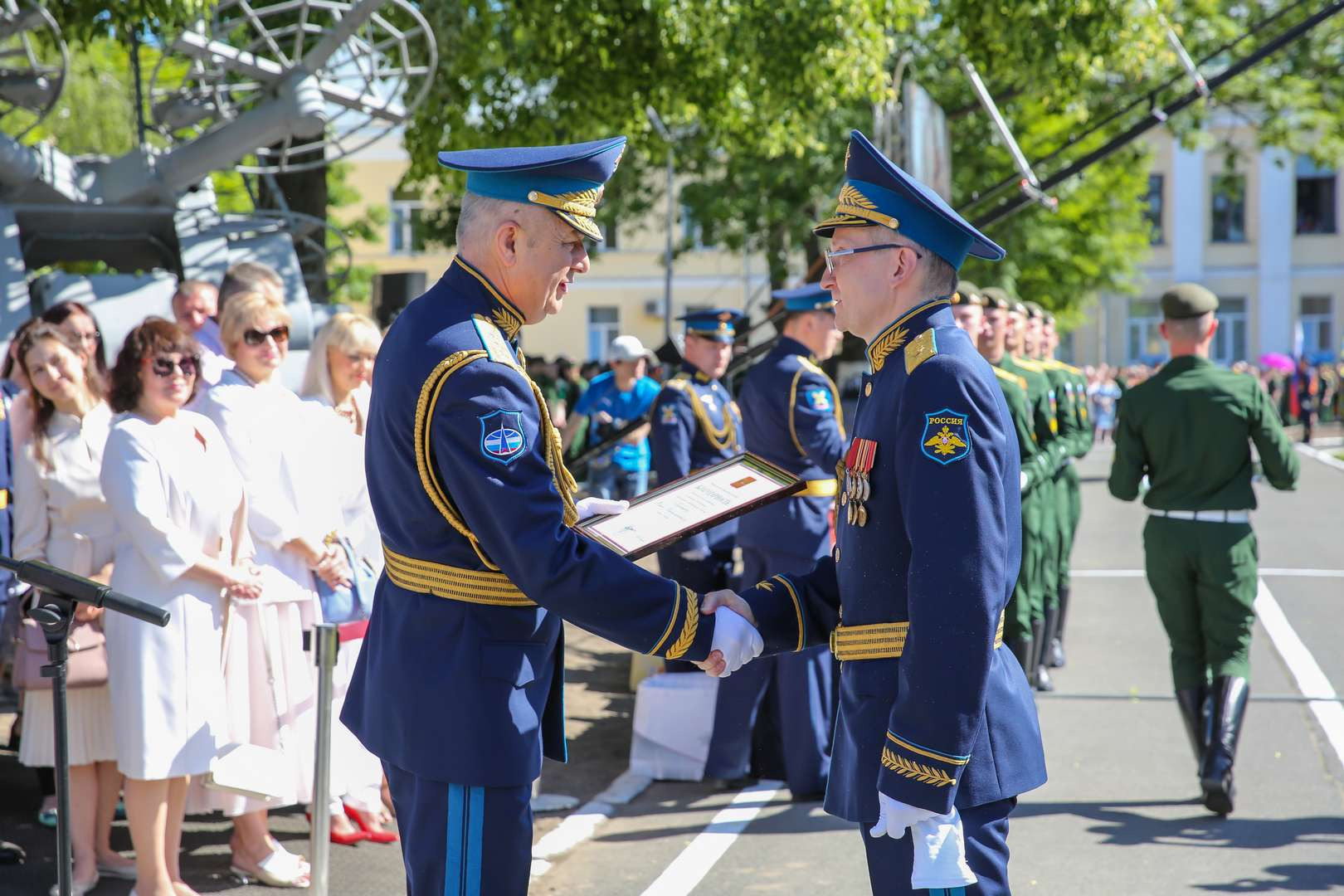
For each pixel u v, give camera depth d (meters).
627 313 57.69
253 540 6.93
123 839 7.71
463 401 4.02
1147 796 8.37
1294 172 65.06
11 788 8.38
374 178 50.38
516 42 15.16
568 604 4.03
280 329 7.15
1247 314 65.88
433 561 4.20
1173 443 8.16
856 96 16.33
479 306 4.23
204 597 6.45
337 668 7.30
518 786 4.18
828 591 4.59
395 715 4.22
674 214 33.59
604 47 15.45
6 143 10.46
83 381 7.00
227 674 6.75
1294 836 7.57
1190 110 27.39
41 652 6.66
